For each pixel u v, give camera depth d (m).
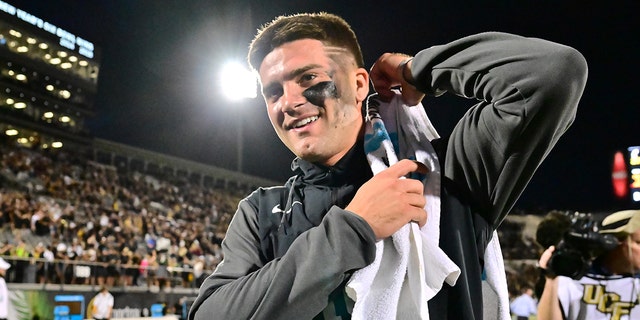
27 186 16.50
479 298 1.12
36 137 24.17
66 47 26.69
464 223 1.17
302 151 1.21
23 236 13.88
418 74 1.22
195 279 15.16
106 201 18.16
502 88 1.09
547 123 1.07
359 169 1.23
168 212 19.73
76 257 13.46
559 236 2.72
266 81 1.25
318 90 1.20
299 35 1.23
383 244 1.07
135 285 13.46
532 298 6.26
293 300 0.99
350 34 1.29
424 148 1.24
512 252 16.84
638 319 2.49
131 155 24.61
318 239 1.02
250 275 1.06
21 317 10.48
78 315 11.80
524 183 1.19
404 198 1.07
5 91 24.22
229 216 22.27
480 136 1.16
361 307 1.01
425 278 1.07
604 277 2.60
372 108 1.29
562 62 1.04
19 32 25.34
